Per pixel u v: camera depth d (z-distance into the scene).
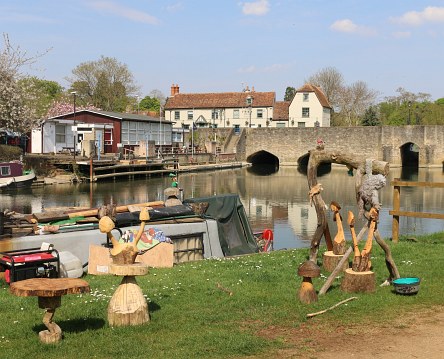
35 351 7.32
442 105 98.56
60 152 56.84
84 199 38.75
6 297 10.41
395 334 7.83
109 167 51.28
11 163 43.59
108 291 10.76
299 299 9.52
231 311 9.03
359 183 10.80
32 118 47.84
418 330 7.97
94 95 98.31
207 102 98.50
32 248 13.20
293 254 14.97
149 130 70.50
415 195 42.22
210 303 9.57
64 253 12.77
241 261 14.14
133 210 16.33
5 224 14.76
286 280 11.31
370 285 9.98
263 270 12.27
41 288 7.41
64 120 58.97
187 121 98.62
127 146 65.25
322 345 7.45
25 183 44.06
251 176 61.19
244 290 10.41
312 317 8.65
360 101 108.31
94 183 49.47
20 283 7.69
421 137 73.50
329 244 12.47
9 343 7.68
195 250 16.22
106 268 13.23
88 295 10.38
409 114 92.25
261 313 8.84
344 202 38.44
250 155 82.50
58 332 7.73
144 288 10.82
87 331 8.05
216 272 12.49
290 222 30.16
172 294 10.20
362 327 8.15
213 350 7.26
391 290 10.12
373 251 14.08
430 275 11.34
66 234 14.21
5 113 44.97
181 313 8.91
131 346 7.40
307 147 79.38
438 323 8.26
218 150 80.75
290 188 48.53
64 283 7.73
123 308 8.28
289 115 94.19
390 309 8.97
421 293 9.84
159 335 7.89
